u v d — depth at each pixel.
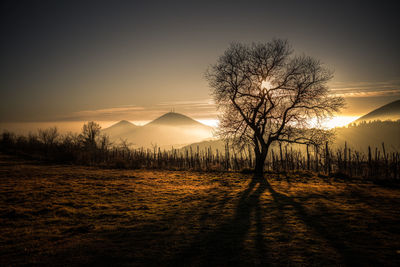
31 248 9.21
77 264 7.85
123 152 49.72
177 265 7.70
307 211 13.82
